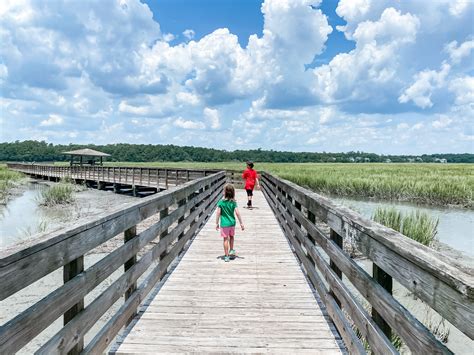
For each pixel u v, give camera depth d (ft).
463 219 43.39
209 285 14.20
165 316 11.31
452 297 4.00
